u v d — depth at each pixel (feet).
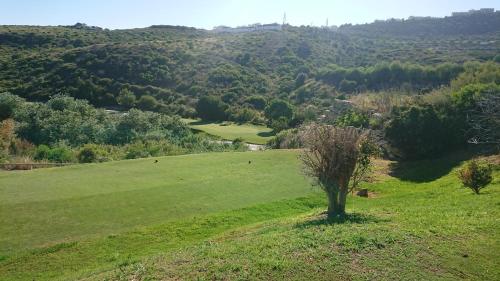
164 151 146.20
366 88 217.15
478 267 32.17
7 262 46.39
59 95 187.01
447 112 127.44
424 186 91.86
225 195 74.38
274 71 276.62
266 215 65.57
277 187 80.59
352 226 41.88
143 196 70.38
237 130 203.00
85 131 159.02
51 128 154.81
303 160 54.65
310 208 70.64
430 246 35.45
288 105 211.00
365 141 52.49
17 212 60.03
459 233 38.99
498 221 43.32
